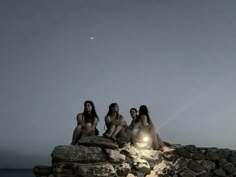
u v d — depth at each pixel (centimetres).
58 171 933
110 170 954
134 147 1070
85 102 1097
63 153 944
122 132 1079
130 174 998
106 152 989
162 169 1052
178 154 1119
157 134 1126
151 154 1068
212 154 1153
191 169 1103
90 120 1088
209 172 1123
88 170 928
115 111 1081
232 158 1177
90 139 1019
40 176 962
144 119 1102
